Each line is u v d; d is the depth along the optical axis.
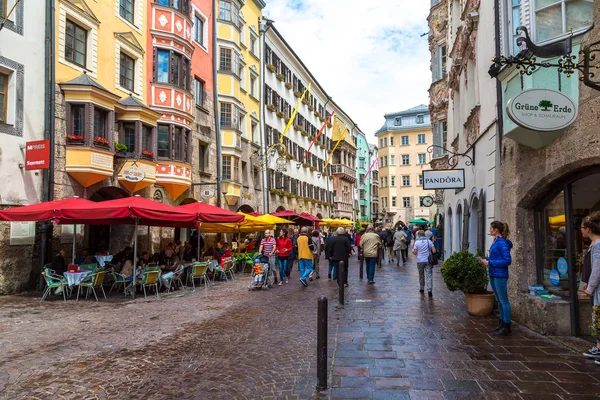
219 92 25.66
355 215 63.84
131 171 15.45
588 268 5.70
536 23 7.24
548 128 6.24
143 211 11.25
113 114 15.68
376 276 16.44
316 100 48.66
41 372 5.61
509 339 6.82
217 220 13.78
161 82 19.36
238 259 18.84
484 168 11.01
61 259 12.41
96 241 17.78
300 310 9.69
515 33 8.47
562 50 6.33
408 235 24.39
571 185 7.11
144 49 19.00
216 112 25.02
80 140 14.32
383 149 73.69
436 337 7.01
